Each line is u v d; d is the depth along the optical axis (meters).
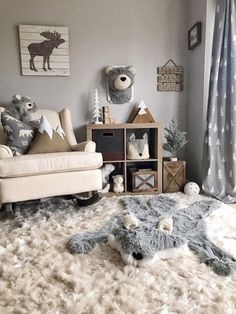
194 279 1.08
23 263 1.22
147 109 2.62
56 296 0.99
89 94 2.72
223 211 1.90
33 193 1.83
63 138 2.23
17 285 1.05
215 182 2.34
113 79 2.66
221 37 2.22
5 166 1.72
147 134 2.70
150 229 1.38
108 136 2.45
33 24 2.54
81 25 2.63
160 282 1.06
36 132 2.17
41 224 1.68
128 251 1.21
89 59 2.68
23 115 2.34
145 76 2.78
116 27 2.69
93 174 2.02
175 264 1.19
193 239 1.42
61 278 1.09
